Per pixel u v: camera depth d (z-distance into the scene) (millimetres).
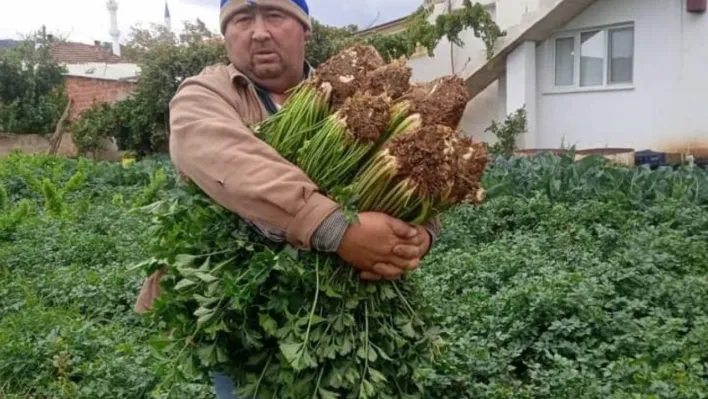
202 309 1731
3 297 5730
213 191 1761
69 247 7125
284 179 1696
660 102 12688
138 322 5133
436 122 1778
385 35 15211
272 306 1749
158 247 1871
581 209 6902
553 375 3586
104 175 12750
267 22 1976
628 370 3492
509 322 4242
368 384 1756
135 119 17703
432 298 4691
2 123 23906
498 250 5672
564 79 14031
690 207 6797
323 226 1688
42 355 4430
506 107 14602
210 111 1856
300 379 1761
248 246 1798
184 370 1796
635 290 4719
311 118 1826
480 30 13820
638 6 12711
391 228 1729
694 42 12141
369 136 1725
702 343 3730
